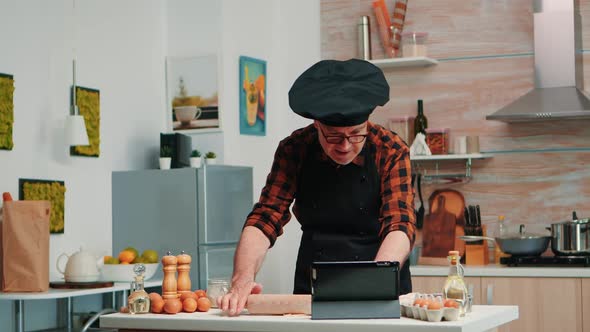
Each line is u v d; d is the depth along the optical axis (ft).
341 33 19.47
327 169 9.09
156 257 15.55
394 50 18.80
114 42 17.60
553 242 16.62
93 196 16.85
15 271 13.78
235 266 8.76
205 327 7.68
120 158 17.63
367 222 9.14
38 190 15.49
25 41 15.43
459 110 18.52
